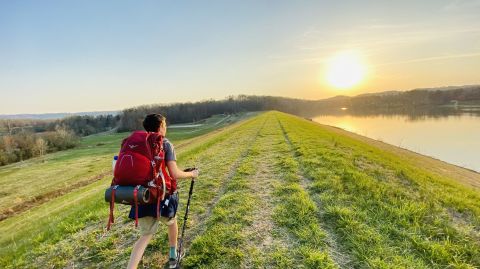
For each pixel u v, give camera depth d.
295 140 17.31
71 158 56.69
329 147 14.41
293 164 10.50
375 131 67.00
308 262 4.47
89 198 14.89
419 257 4.50
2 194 30.53
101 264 5.24
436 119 93.88
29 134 72.94
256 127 32.00
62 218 10.16
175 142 59.94
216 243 5.21
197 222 6.39
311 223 5.64
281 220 5.89
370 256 4.50
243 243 5.22
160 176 3.85
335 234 5.30
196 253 5.01
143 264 4.92
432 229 5.23
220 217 6.29
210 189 8.72
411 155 30.72
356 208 6.14
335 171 9.08
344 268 4.34
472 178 21.70
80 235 6.62
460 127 69.88
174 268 4.59
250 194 7.69
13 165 56.06
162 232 5.88
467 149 42.94
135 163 3.69
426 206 6.19
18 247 7.53
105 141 89.12
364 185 7.48
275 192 7.64
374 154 15.36
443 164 28.62
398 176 9.04
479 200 7.39
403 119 101.44
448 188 8.34
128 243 5.86
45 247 6.28
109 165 41.78
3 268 5.85
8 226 16.16
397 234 5.13
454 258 4.40
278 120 41.00
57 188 30.83
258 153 13.91
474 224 5.52
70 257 5.67
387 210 6.00
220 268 4.57
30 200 27.11
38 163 54.12
